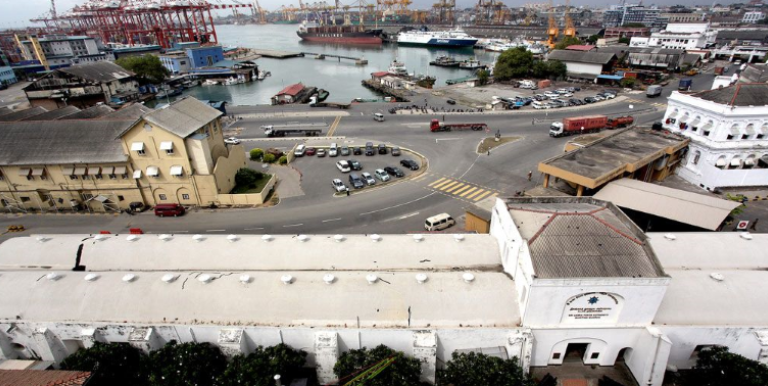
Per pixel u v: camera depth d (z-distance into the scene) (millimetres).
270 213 62688
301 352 31922
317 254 38781
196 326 31719
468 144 91312
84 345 31828
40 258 40062
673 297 32719
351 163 79438
